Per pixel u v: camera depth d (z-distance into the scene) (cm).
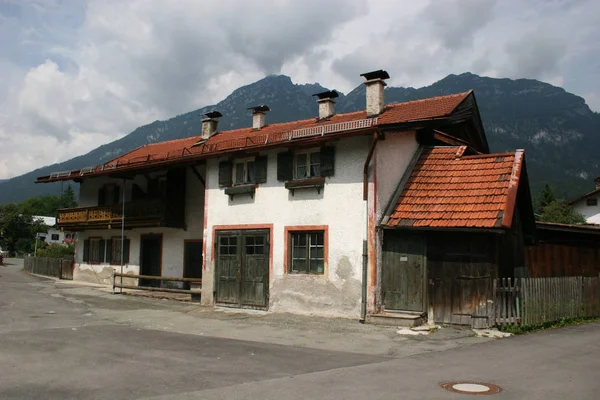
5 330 1155
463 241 1223
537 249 1753
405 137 1449
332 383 716
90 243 2634
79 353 919
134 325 1290
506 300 1163
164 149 2528
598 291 1420
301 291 1439
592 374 762
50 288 2291
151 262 2300
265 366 832
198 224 2114
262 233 1554
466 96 1603
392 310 1302
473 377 748
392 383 715
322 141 1409
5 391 669
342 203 1382
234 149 1596
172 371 791
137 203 2188
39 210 11500
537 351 934
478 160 1363
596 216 5216
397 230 1314
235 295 1602
